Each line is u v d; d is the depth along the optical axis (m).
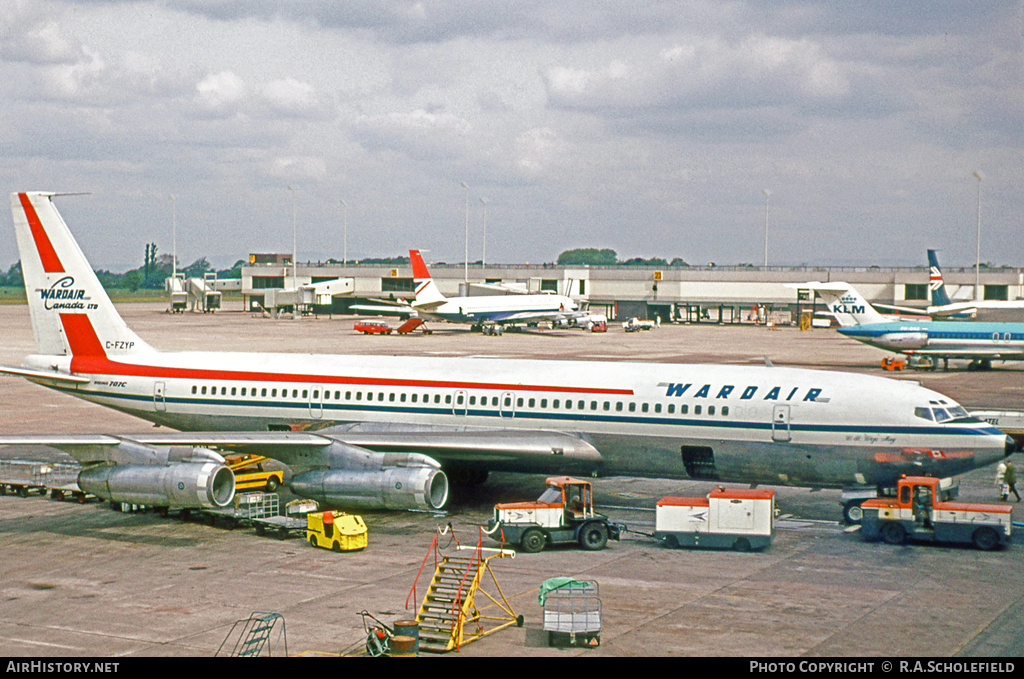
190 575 29.28
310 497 36.53
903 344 95.44
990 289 160.12
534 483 43.94
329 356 44.81
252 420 43.66
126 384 45.94
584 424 38.34
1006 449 33.81
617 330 156.62
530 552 32.22
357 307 171.38
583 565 30.55
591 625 23.23
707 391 37.00
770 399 36.00
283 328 147.50
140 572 29.59
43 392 76.25
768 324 173.12
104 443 34.88
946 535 32.91
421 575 29.30
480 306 142.62
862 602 26.67
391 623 24.73
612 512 38.69
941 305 131.62
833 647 23.05
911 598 27.03
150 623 24.66
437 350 108.56
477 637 23.78
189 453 34.53
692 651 22.84
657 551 32.47
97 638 23.52
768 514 32.09
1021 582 28.64
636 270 182.62
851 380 36.22
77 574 29.33
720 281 175.62
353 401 41.94
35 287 47.19
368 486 35.31
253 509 35.81
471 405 40.06
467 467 40.66
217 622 24.78
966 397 73.19
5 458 48.84
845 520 36.69
